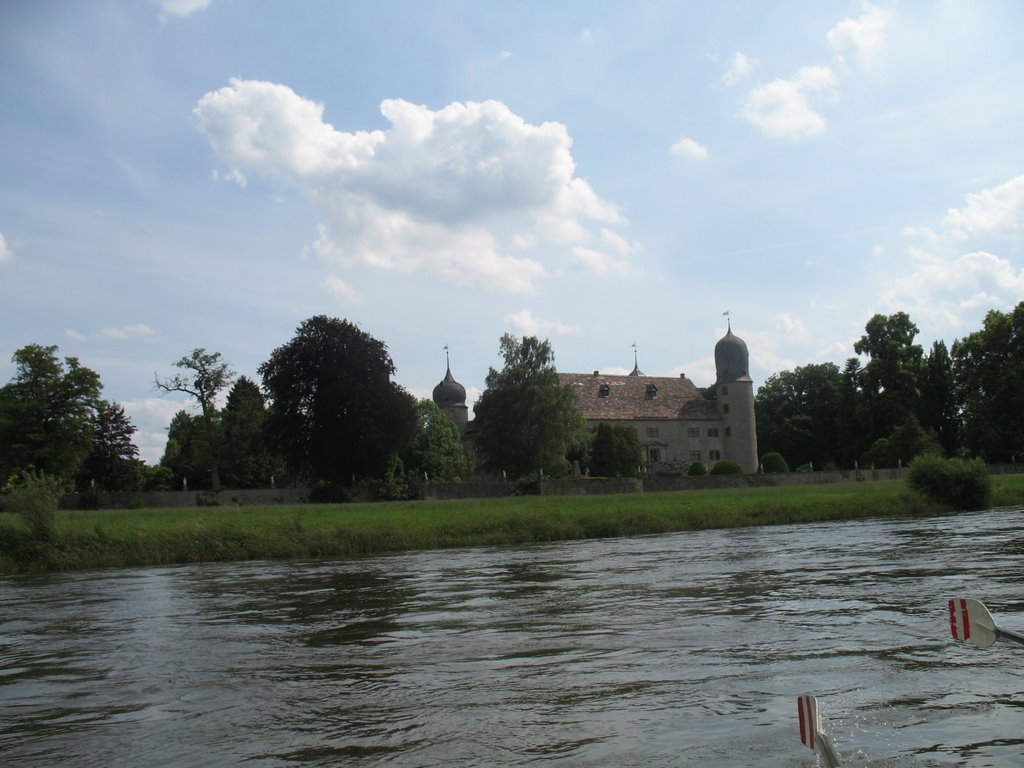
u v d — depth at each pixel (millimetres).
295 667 12578
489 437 94688
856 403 108938
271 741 8961
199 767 8234
